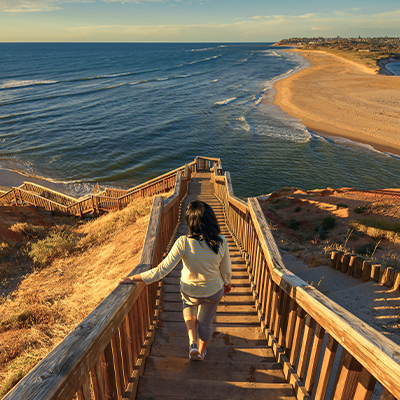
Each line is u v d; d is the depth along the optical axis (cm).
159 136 3734
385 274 504
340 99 5053
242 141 3428
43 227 1377
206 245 238
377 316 432
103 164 3017
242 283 460
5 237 1188
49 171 2869
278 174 2628
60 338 508
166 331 341
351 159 2817
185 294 258
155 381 258
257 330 344
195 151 3269
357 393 164
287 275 261
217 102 5391
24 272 913
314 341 212
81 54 19638
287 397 242
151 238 347
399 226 824
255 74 8944
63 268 887
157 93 6412
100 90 6781
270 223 1094
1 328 573
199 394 247
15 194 1856
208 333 269
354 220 984
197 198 1270
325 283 574
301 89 6069
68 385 135
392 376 132
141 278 238
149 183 1702
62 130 4000
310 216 1117
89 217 1698
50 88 7012
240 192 2362
